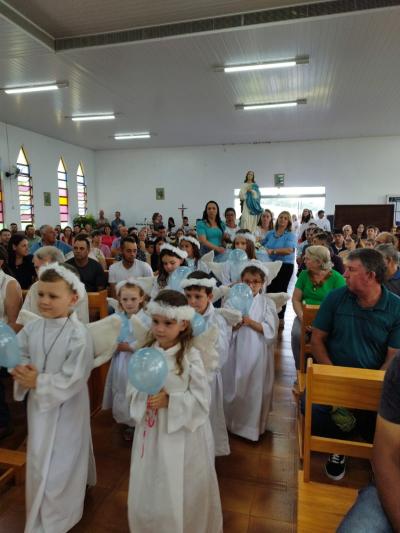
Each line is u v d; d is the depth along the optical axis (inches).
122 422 106.3
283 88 348.8
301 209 594.2
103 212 646.5
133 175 653.3
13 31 231.6
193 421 61.9
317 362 87.8
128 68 297.6
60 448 69.1
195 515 64.1
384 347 80.2
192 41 250.7
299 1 214.4
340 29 235.8
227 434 99.3
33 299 107.9
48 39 253.8
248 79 325.1
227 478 89.7
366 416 75.5
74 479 71.2
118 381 106.0
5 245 285.1
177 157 633.6
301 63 284.7
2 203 478.6
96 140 583.5
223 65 290.8
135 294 109.4
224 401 107.1
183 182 634.2
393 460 47.9
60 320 70.7
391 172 554.3
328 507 59.7
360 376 60.3
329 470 90.0
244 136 554.6
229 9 223.0
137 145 623.2
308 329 110.0
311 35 243.9
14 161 493.0
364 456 61.9
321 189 584.1
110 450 100.6
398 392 47.4
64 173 595.2
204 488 64.7
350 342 82.3
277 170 595.2
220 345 90.4
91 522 76.0
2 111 423.8
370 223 508.7
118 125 490.0
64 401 68.6
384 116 446.9
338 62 288.7
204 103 394.0
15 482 86.9
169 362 63.8
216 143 605.9
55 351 69.0
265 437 106.7
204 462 65.0
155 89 349.7
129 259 163.3
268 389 106.9
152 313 64.4
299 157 585.3
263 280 110.4
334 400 61.6
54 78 319.3
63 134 540.7
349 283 79.4
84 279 154.9
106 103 393.7
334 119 460.4
